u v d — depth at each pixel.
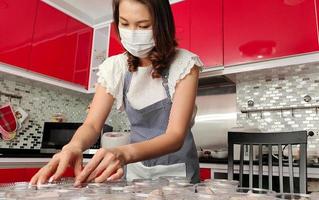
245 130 2.05
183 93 0.83
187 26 2.25
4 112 2.25
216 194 0.45
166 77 0.91
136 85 0.95
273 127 2.09
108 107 0.93
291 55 1.78
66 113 2.80
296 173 1.48
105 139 1.92
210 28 2.14
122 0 0.81
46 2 2.37
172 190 0.47
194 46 2.18
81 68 2.67
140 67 0.96
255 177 1.55
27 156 1.77
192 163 0.91
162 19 0.82
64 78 2.48
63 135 2.25
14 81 2.36
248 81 2.28
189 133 0.94
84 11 2.77
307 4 1.78
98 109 0.91
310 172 1.51
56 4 2.50
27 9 2.20
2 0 2.04
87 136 0.77
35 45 2.25
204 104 2.44
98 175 0.57
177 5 2.35
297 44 1.77
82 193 0.43
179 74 0.85
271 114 2.12
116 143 1.87
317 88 1.98
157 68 0.90
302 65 1.85
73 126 2.25
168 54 0.88
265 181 1.52
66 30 2.54
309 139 1.93
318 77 2.00
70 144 0.70
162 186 0.52
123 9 0.82
